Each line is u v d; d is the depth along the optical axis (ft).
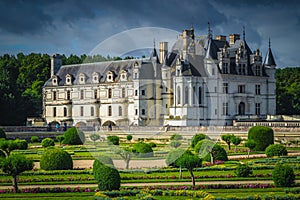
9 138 306.96
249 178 140.87
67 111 506.48
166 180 135.74
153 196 113.29
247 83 480.64
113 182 116.37
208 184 128.77
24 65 622.54
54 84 520.83
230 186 126.11
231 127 299.99
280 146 201.67
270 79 500.74
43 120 492.95
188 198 110.73
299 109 569.64
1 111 462.60
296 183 129.59
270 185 127.13
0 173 150.92
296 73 637.30
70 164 163.43
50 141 262.06
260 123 332.39
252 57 492.95
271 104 500.74
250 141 211.20
